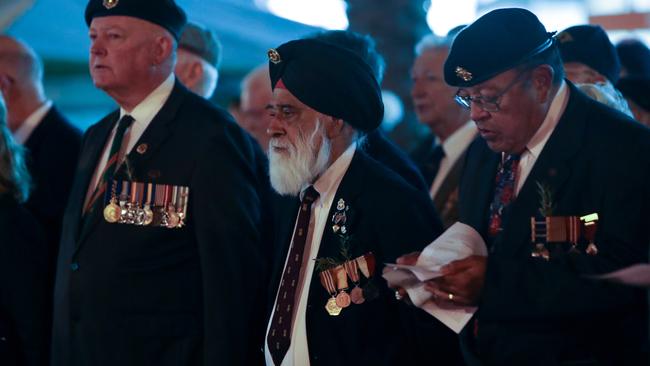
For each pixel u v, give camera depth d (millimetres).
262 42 13148
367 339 5832
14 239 7539
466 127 8570
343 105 6000
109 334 6477
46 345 7680
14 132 8469
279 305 6020
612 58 7008
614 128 5230
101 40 6855
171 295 6488
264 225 6676
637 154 5125
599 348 5113
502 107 5230
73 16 12625
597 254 5109
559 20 13422
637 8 11766
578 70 6867
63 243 6891
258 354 6488
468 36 5281
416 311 5816
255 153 7266
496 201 5625
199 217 6469
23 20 12414
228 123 6809
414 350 5867
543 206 5242
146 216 6551
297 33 13359
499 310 5090
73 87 12430
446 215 8211
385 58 11930
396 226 5902
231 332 6305
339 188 6051
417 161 9477
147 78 6844
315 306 5902
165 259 6512
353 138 6148
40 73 8648
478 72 5219
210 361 6281
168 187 6578
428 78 8594
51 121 8562
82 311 6574
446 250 5223
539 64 5258
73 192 7027
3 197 7586
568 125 5324
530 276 5078
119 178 6691
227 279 6359
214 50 8836
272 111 6125
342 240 5922
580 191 5227
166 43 6910
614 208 5090
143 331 6449
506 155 5664
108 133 7074
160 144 6711
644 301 5164
